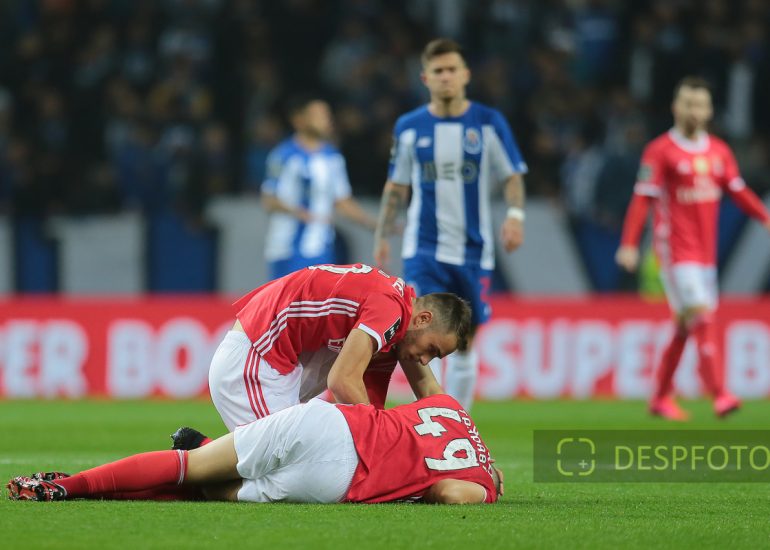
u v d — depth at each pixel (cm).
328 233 4447
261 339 1939
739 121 6041
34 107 5828
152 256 5375
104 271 5362
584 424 3625
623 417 3878
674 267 3662
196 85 5894
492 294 5297
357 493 1761
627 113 5866
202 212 5400
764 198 5616
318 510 1700
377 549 1424
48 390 4731
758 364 4884
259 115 5941
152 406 4338
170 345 4741
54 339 4741
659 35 6122
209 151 5588
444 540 1487
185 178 5503
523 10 6209
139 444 3008
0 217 5341
